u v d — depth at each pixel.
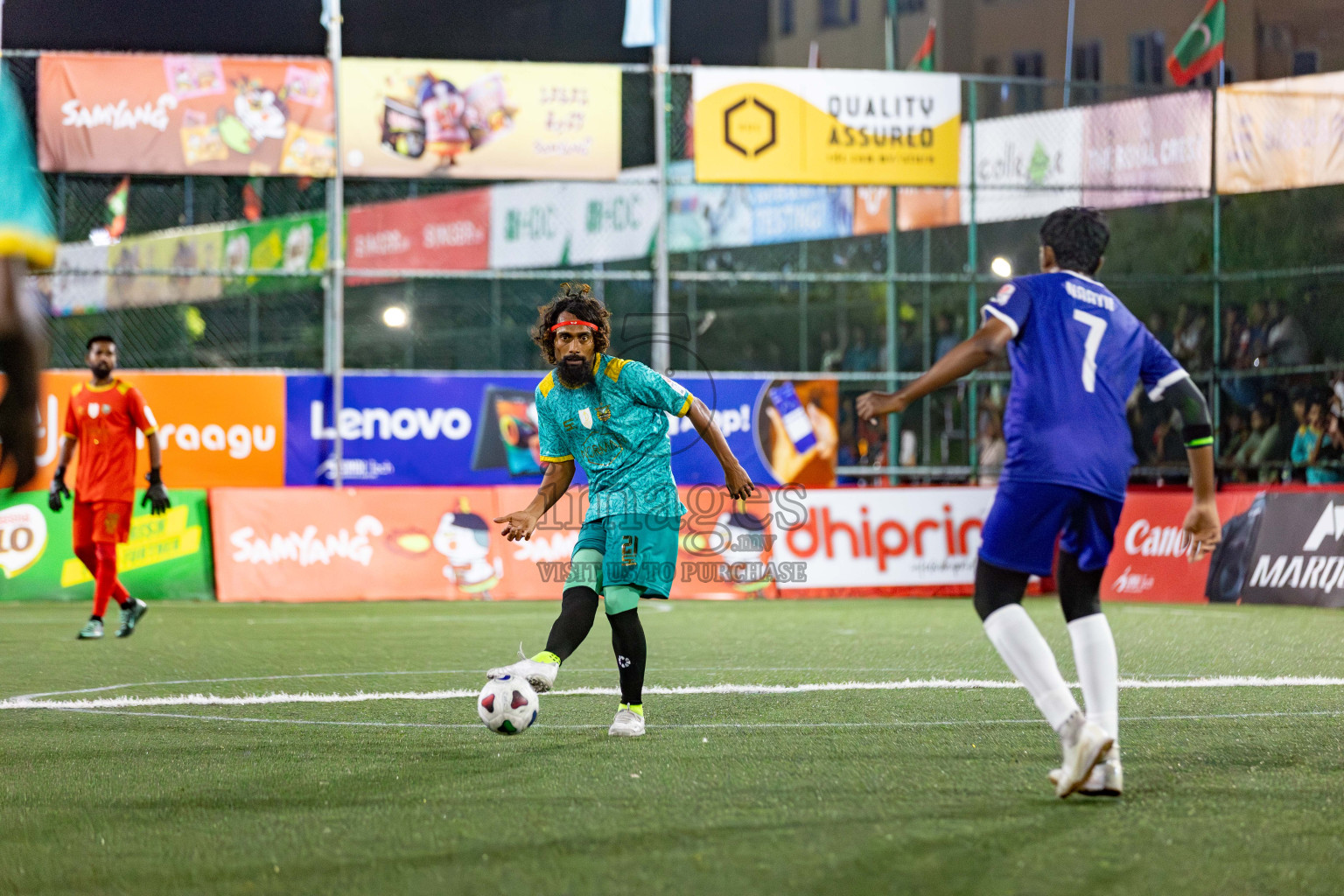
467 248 53.16
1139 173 35.25
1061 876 7.37
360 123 32.25
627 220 52.47
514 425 33.69
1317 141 34.09
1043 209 43.06
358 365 51.91
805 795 9.55
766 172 33.03
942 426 42.19
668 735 12.34
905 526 32.81
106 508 22.11
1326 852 7.88
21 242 4.21
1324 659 18.86
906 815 8.90
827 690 15.55
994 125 35.44
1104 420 9.51
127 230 47.12
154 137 31.47
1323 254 39.50
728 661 18.80
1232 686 15.88
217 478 32.38
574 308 11.98
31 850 8.18
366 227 52.03
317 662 18.81
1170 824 8.59
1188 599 31.66
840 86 33.22
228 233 48.06
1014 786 9.88
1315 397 34.59
